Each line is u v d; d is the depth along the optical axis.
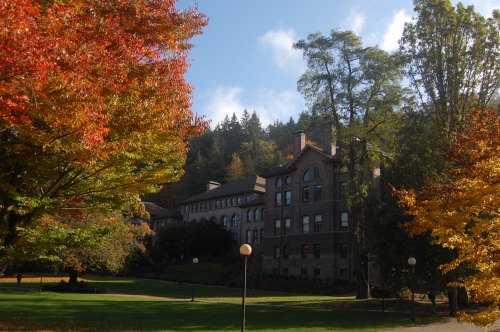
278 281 48.16
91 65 8.35
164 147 11.70
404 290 26.19
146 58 10.50
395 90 30.78
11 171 11.01
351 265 45.34
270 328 17.52
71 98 7.61
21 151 9.88
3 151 10.31
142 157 11.55
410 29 29.88
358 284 32.38
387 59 31.03
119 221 30.33
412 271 21.64
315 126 34.72
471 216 9.10
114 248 34.72
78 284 35.56
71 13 8.24
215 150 108.88
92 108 8.09
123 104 9.41
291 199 54.09
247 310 24.77
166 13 11.16
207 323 18.55
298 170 53.44
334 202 48.44
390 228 24.42
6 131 9.59
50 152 9.87
